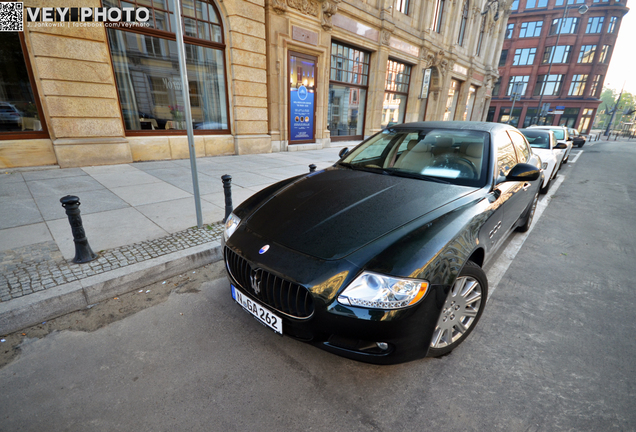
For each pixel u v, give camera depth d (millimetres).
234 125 9414
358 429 1665
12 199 4648
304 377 1992
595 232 4809
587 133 40750
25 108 6188
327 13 10750
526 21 40562
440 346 2061
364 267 1688
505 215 2828
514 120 43688
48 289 2564
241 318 2541
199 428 1651
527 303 2867
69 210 2826
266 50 9766
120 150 7227
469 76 21969
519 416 1756
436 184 2609
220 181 6215
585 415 1770
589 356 2230
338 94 13164
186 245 3416
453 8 18016
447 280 1769
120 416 1709
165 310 2619
